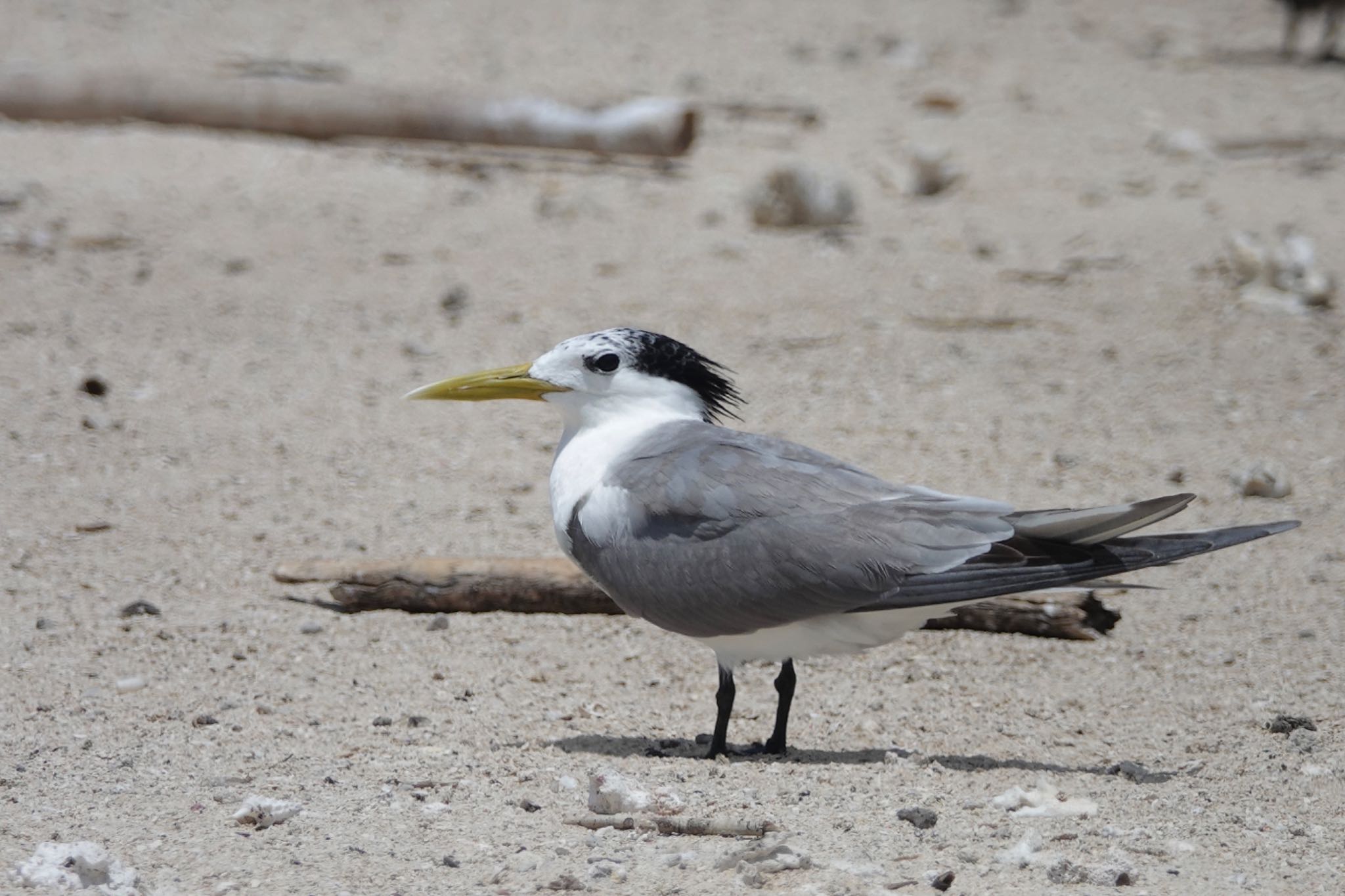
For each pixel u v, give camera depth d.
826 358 15.96
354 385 15.08
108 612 10.43
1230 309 17.52
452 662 9.95
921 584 7.83
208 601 10.73
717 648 8.42
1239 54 31.75
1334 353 16.38
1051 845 7.25
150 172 20.56
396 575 10.69
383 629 10.44
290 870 6.80
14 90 22.09
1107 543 7.77
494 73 27.36
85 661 9.64
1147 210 20.92
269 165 21.12
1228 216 20.61
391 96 21.78
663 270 18.27
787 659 8.46
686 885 6.67
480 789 7.87
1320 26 34.44
